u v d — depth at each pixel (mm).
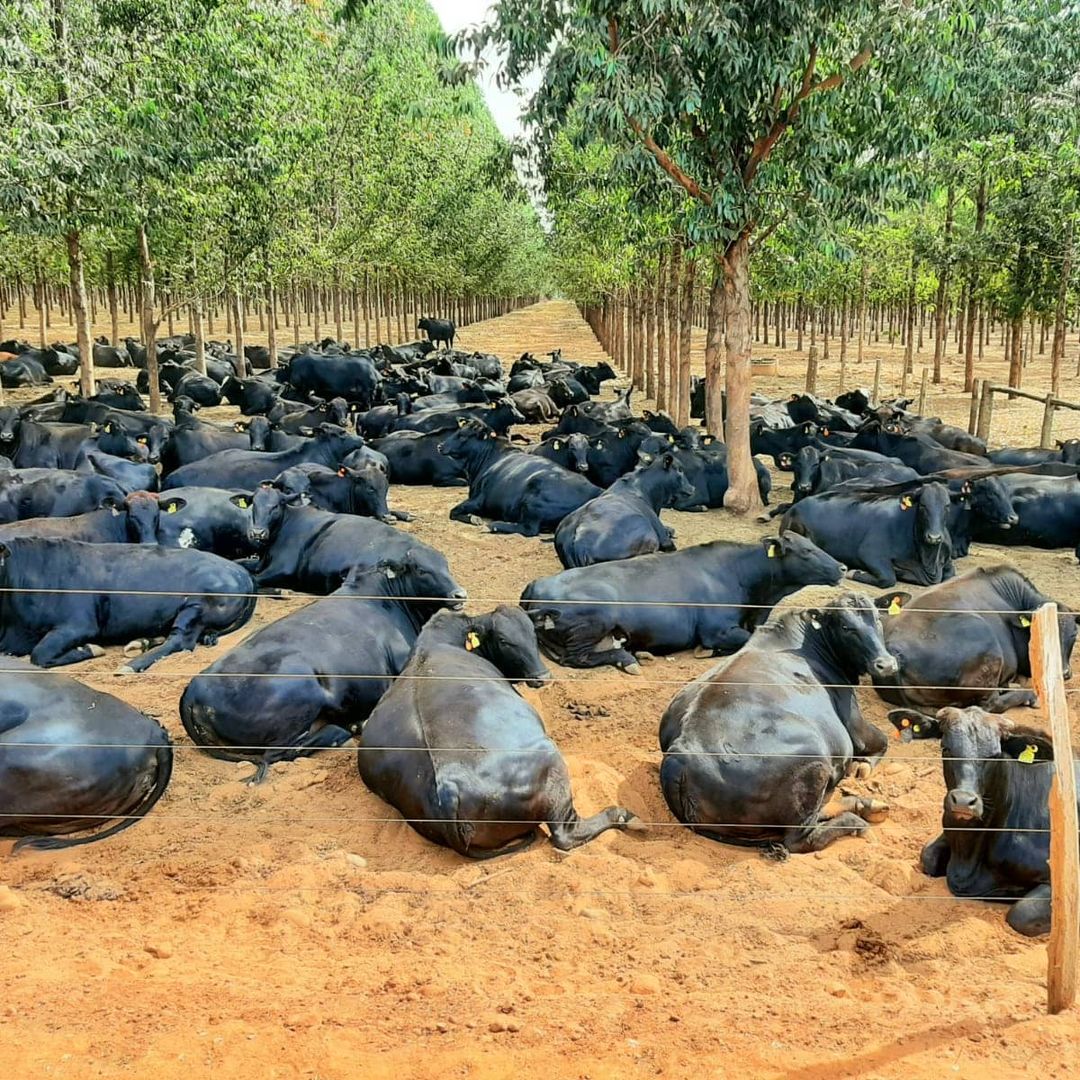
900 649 8648
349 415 26406
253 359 39219
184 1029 4762
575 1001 5051
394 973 5312
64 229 20406
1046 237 26219
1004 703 8766
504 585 12328
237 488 15344
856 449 17125
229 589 10523
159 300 50406
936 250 30234
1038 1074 4551
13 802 6617
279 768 7852
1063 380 35656
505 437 19703
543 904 6098
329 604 8727
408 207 44500
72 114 16328
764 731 6828
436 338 52781
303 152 29188
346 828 7023
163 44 18594
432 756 6586
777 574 10273
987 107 18312
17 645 10094
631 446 17953
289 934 5746
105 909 6016
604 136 13656
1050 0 18656
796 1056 4629
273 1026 4797
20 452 17453
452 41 13422
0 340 41094
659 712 8938
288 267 31391
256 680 7766
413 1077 4500
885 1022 4902
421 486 19266
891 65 13688
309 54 33000
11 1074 4441
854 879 6402
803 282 21297
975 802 5656
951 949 5656
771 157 15062
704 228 14469
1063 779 4859
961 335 48125
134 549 10438
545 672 8109
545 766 6684
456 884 6332
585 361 51500
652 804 7367
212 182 23594
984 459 17438
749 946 5668
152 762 7105
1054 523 14016
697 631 10203
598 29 12641
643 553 12055
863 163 15398
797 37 12836
